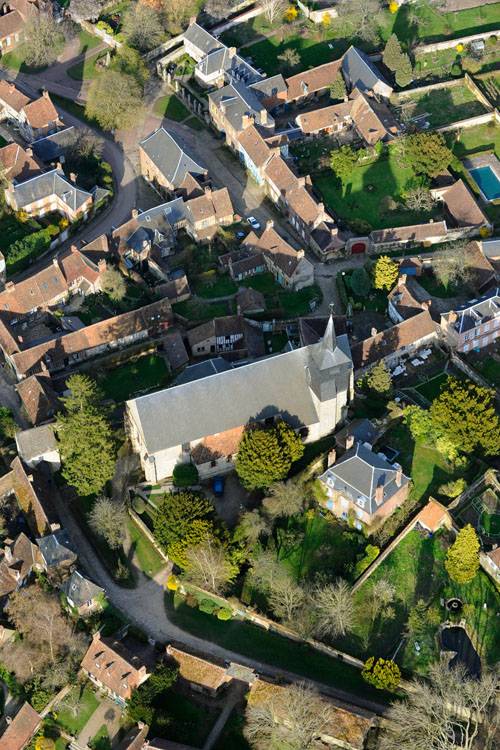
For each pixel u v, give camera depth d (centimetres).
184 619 15925
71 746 15150
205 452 17025
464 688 14125
